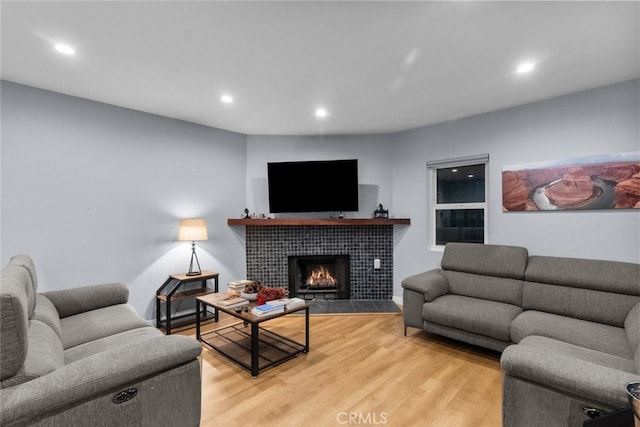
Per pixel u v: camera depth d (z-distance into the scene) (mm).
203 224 3572
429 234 4133
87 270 3068
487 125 3535
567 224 3008
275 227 4379
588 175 2879
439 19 1845
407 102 3221
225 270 4148
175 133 3711
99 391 1272
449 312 2822
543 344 1976
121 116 3295
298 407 2004
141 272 3430
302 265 4621
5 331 1173
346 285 4492
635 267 2451
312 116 3652
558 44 2121
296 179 4188
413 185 4215
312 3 1694
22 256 2314
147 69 2469
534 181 3189
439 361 2623
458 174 3951
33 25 1880
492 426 1820
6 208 2658
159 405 1448
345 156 4461
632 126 2674
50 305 2244
